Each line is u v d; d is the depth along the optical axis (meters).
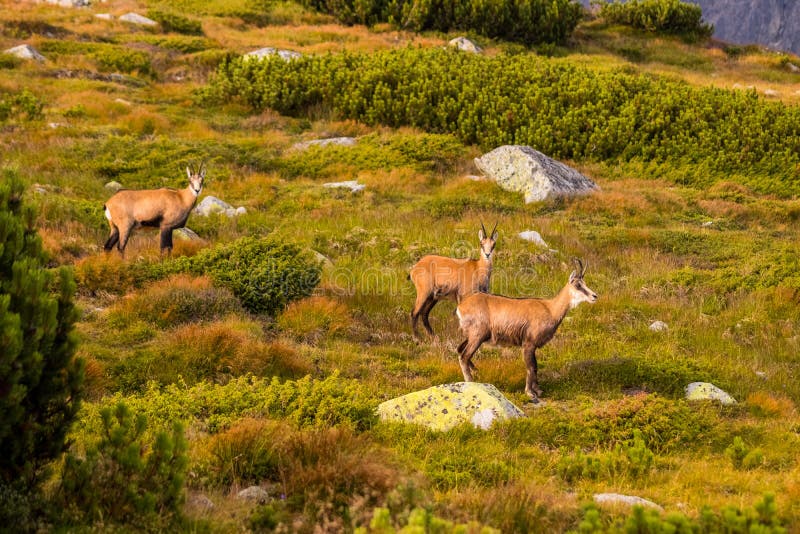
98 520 10.30
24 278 10.61
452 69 58.50
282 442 13.88
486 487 13.61
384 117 54.31
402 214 37.72
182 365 19.61
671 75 70.44
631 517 10.12
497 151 44.56
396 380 20.83
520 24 82.00
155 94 56.91
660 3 91.00
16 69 56.41
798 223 41.81
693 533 10.17
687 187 47.06
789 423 18.77
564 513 11.92
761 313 28.39
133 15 76.31
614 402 18.27
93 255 27.09
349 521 11.20
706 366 22.47
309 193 40.38
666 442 16.91
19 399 10.11
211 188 40.53
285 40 77.00
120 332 21.50
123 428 11.28
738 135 51.75
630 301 29.45
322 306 25.14
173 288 24.11
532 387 19.88
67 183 37.72
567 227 37.69
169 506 10.89
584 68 64.12
